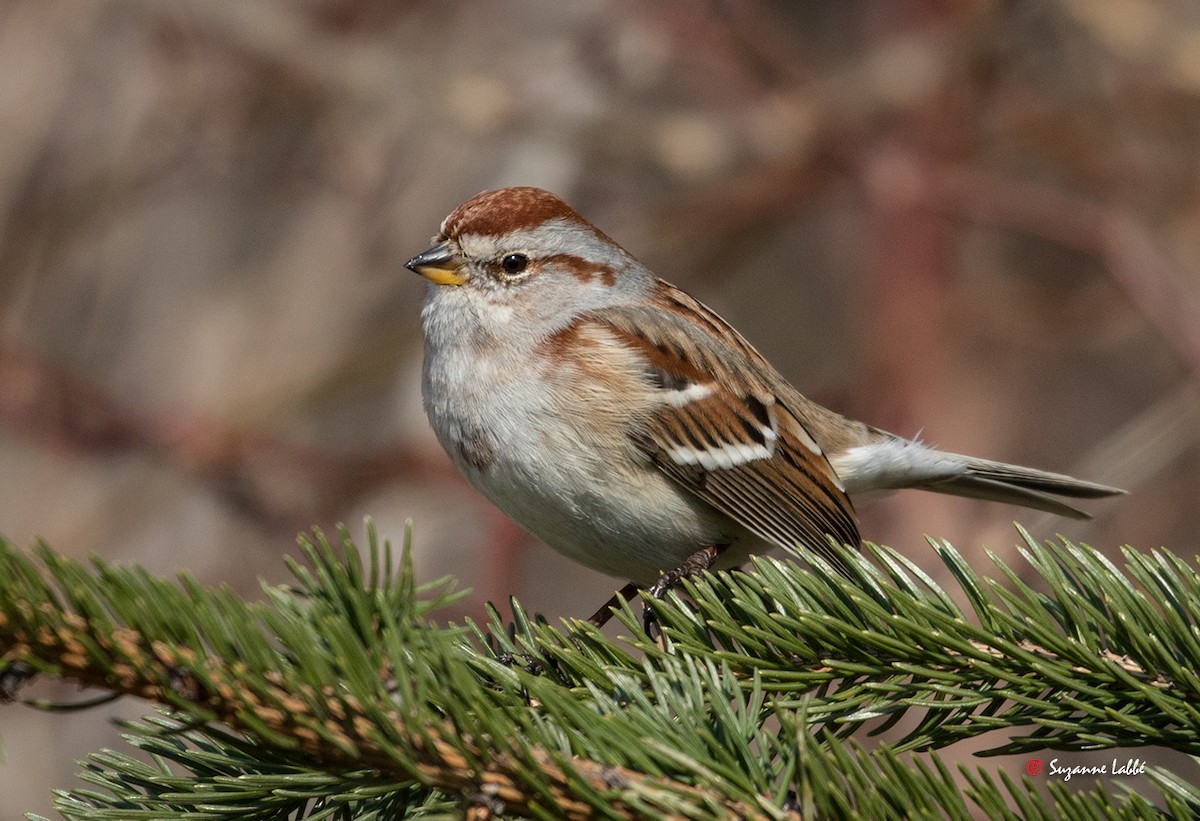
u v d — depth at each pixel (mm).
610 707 4273
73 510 12922
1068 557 4672
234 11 13297
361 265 14258
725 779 3881
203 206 14672
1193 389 12344
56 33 13828
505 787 3838
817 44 15375
